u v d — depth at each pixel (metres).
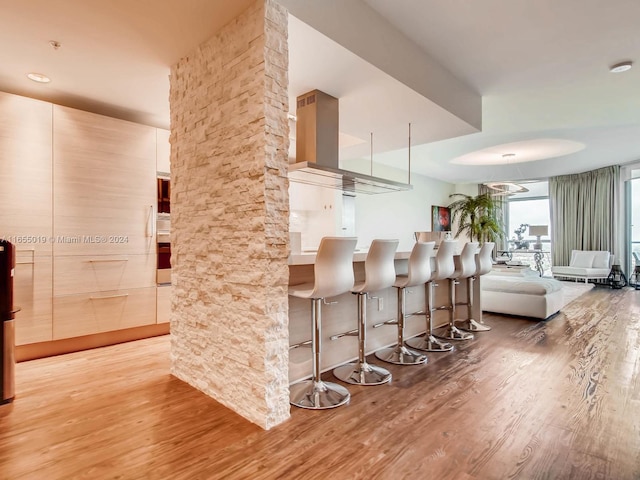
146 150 3.78
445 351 3.34
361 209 7.36
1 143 2.94
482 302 5.13
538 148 6.50
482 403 2.26
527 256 10.46
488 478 1.54
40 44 2.49
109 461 1.67
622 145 6.30
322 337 2.87
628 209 8.25
